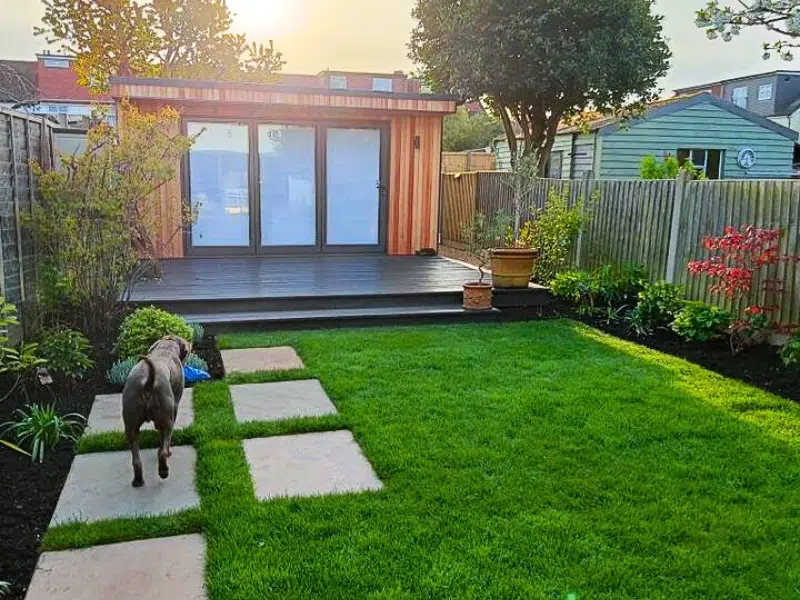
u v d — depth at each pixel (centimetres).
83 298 544
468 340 574
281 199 971
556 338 588
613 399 413
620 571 228
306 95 892
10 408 387
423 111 961
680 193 651
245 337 579
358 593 214
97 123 641
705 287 623
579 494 284
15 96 689
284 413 384
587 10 1086
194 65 1684
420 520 259
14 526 258
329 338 574
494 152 1870
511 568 229
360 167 998
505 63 1120
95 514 266
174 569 228
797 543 249
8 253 493
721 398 420
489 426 362
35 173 536
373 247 1026
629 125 1337
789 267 534
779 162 1504
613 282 686
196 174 926
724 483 299
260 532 250
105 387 432
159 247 923
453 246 1327
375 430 354
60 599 211
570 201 834
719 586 221
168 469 308
